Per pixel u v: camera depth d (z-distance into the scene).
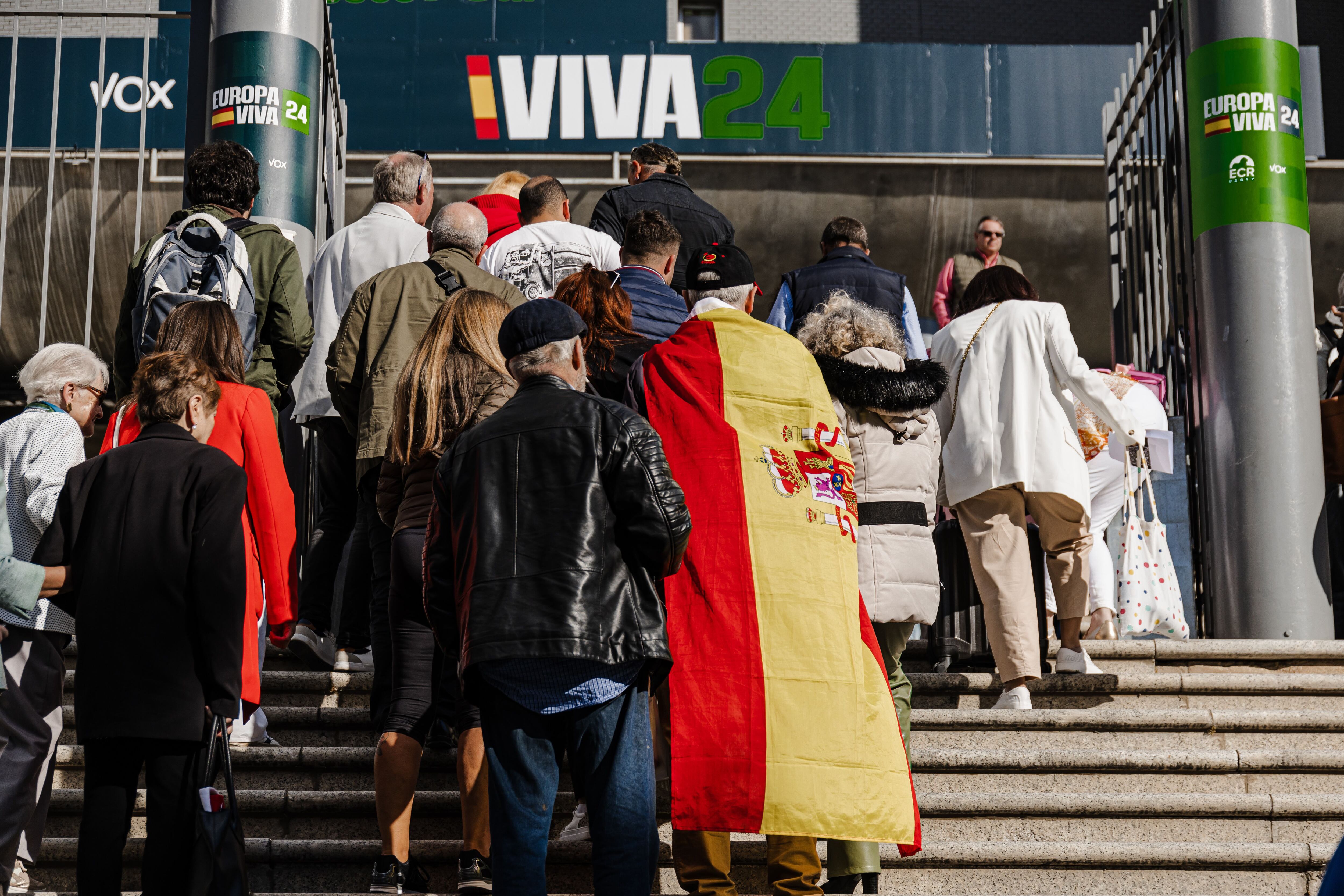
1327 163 24.31
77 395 8.85
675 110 24.19
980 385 10.36
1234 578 12.40
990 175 24.44
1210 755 9.43
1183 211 13.57
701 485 7.74
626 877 6.38
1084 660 10.34
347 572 10.12
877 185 24.44
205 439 7.82
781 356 8.10
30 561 7.96
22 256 22.94
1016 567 10.08
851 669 7.54
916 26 29.20
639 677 6.66
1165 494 13.33
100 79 12.83
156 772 7.08
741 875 8.62
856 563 7.89
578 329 7.05
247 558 8.29
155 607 7.12
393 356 9.20
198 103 13.84
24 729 7.98
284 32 13.32
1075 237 24.72
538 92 24.02
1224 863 8.72
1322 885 3.98
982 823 9.06
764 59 24.34
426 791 9.02
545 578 6.43
